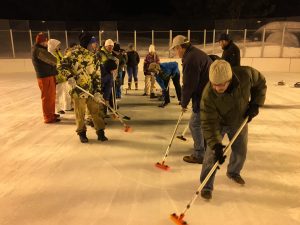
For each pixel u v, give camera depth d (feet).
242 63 43.60
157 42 50.57
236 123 9.36
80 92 14.32
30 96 26.37
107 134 16.30
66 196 10.10
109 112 19.45
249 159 12.99
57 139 15.60
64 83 20.49
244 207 9.40
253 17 75.87
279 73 41.22
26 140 15.46
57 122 18.61
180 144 14.74
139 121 18.69
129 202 9.71
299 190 10.43
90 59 14.46
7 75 40.60
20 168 12.23
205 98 8.64
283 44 44.14
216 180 11.04
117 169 12.08
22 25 45.32
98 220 8.80
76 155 13.51
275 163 12.60
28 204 9.65
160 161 12.78
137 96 26.40
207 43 48.29
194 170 11.92
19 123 18.42
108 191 10.39
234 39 46.16
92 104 14.75
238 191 10.32
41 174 11.69
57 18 89.51
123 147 14.42
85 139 15.05
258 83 9.13
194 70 11.12
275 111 21.06
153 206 9.48
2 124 18.21
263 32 43.83
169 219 8.84
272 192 10.28
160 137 15.75
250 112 9.21
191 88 11.33
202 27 63.57
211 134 8.74
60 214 9.11
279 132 16.57
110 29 47.65
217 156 8.61
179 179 11.19
